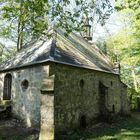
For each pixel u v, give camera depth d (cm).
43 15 991
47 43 1445
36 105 1285
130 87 2895
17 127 1280
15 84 1491
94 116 1600
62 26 950
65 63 1290
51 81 1106
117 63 2286
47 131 1068
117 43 2564
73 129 1334
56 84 1233
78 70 1442
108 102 1845
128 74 3078
